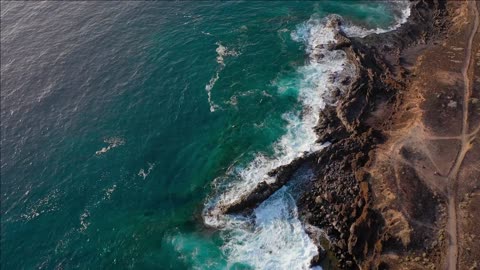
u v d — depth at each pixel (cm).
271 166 7062
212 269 5988
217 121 7875
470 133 7062
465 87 7794
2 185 7188
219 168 7156
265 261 6019
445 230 5891
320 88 8250
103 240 6431
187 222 6550
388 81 8119
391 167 6700
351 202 6456
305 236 6234
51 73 8912
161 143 7600
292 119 7781
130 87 8531
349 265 5856
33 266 6222
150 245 6325
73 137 7781
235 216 6525
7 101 8425
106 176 7206
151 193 6956
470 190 6297
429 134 7112
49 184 7169
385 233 5959
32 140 7788
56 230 6600
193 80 8581
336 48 8975
